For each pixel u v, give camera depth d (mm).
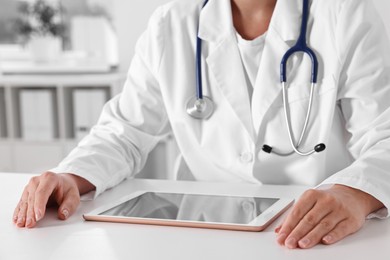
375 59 1221
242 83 1315
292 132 1280
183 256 790
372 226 917
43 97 3273
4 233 930
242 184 1253
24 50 3818
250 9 1354
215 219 940
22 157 3328
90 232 917
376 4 2619
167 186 1250
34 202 1003
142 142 1421
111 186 1247
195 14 1421
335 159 1320
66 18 3695
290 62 1300
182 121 1369
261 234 879
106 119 1449
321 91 1259
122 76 3242
